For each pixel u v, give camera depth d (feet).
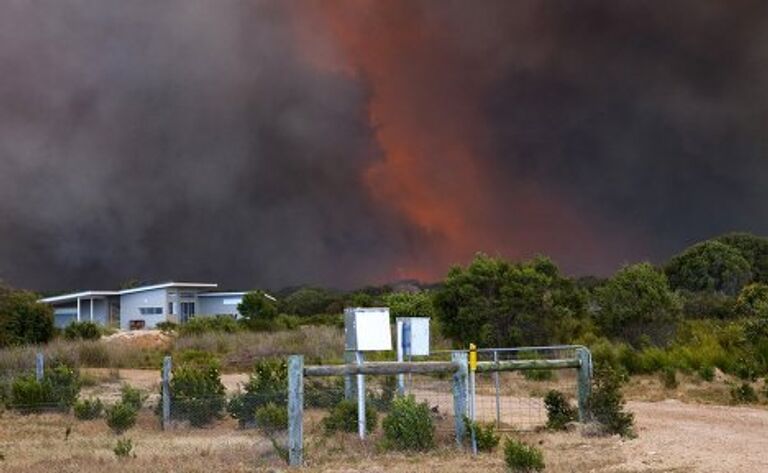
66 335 143.95
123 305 223.10
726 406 60.85
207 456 43.14
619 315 102.12
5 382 74.95
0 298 140.36
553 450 42.37
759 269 195.83
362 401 46.85
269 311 182.60
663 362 80.94
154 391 78.23
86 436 54.29
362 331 46.60
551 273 113.29
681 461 38.04
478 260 107.96
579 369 49.78
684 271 187.52
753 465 36.63
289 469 38.58
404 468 38.04
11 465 42.47
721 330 94.48
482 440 42.63
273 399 58.23
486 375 82.58
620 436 46.06
